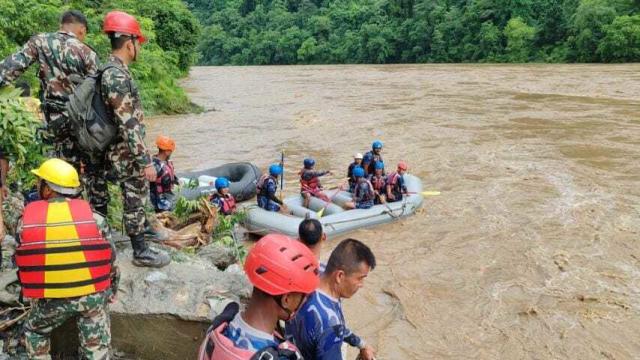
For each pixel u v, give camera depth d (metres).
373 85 31.00
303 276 1.84
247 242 7.51
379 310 5.61
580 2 42.69
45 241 2.45
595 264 6.62
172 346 3.29
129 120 3.07
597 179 10.30
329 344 2.38
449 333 5.16
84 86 3.04
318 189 8.80
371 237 7.68
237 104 23.47
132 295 3.35
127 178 3.32
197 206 5.38
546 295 5.86
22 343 3.15
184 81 37.38
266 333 1.82
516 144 13.53
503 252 7.04
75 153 3.47
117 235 4.09
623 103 20.14
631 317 5.39
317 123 17.67
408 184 9.20
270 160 12.57
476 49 50.66
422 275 6.41
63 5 14.64
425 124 16.89
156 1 29.20
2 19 11.79
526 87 26.61
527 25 49.00
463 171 11.12
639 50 38.62
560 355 4.79
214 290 3.45
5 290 3.34
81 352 2.74
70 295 2.49
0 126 3.26
